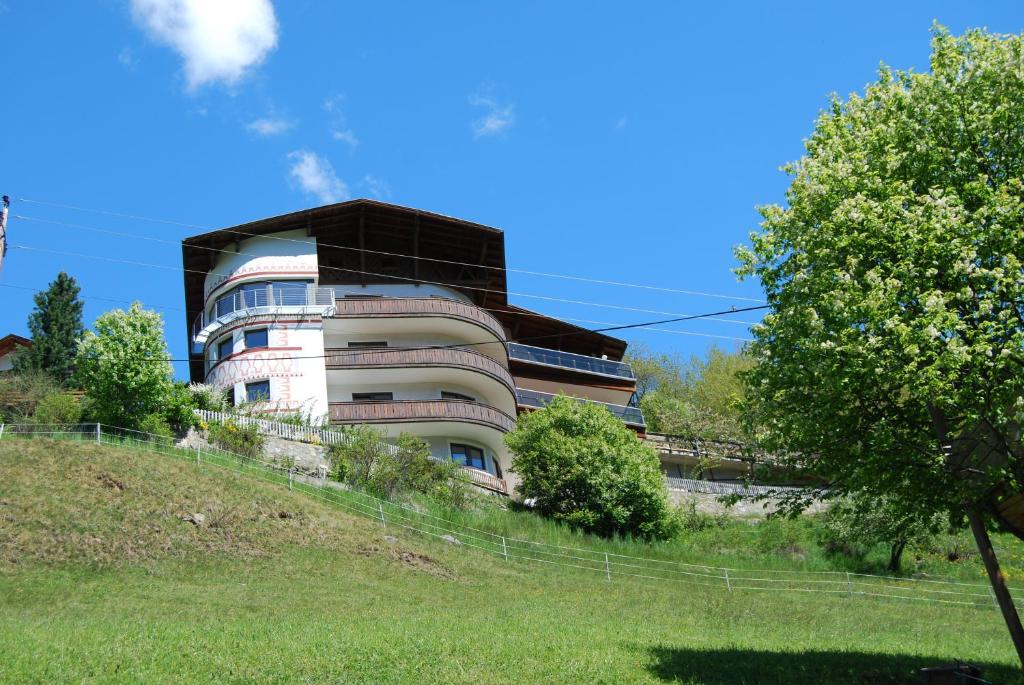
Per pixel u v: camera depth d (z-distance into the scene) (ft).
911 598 102.53
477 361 152.56
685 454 177.06
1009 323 49.90
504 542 104.73
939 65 61.62
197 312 169.27
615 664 52.37
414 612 71.20
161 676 42.22
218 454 108.99
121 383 109.70
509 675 47.55
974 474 51.29
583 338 190.19
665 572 107.65
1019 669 59.06
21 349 159.63
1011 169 57.31
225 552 83.76
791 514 59.52
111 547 79.41
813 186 58.65
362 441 117.70
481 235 161.89
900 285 51.80
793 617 87.30
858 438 54.90
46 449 94.17
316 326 147.54
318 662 46.85
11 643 46.26
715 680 51.08
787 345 56.44
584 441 128.57
